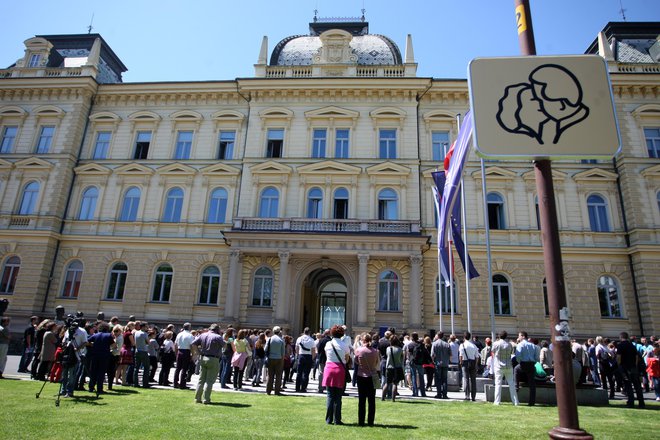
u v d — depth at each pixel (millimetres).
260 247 26828
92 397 11141
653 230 26359
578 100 5613
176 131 31719
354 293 26703
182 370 14383
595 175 28266
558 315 5047
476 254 27547
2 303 14953
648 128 28656
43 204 29766
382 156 29938
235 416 9328
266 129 30891
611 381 15852
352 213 28328
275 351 13719
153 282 28812
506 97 5715
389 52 33188
